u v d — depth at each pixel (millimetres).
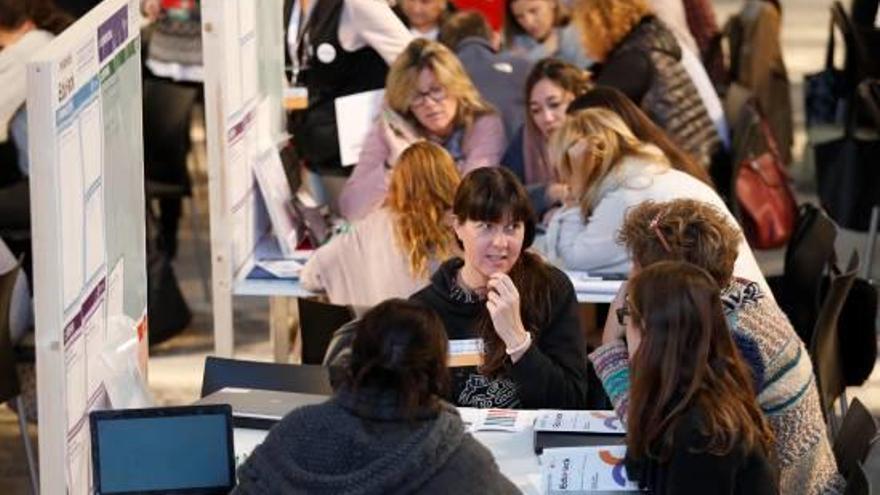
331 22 8305
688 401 4441
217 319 7164
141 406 5496
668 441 4449
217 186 6996
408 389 3986
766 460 4516
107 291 5430
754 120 8906
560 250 7098
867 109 9898
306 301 6555
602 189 6910
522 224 5551
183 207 11547
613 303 5637
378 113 8273
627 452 4684
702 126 8789
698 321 4457
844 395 7223
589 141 6910
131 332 5609
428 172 6559
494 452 5168
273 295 7230
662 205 5223
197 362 8906
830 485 5188
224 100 6934
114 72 5480
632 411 4531
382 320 4035
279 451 4004
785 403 5102
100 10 5379
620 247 6531
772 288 7848
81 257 5062
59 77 4754
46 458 4910
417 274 6582
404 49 7945
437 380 4047
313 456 3973
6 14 8562
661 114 8695
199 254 9945
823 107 10727
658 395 4477
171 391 8477
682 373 4453
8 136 8672
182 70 10602
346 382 4035
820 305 7062
